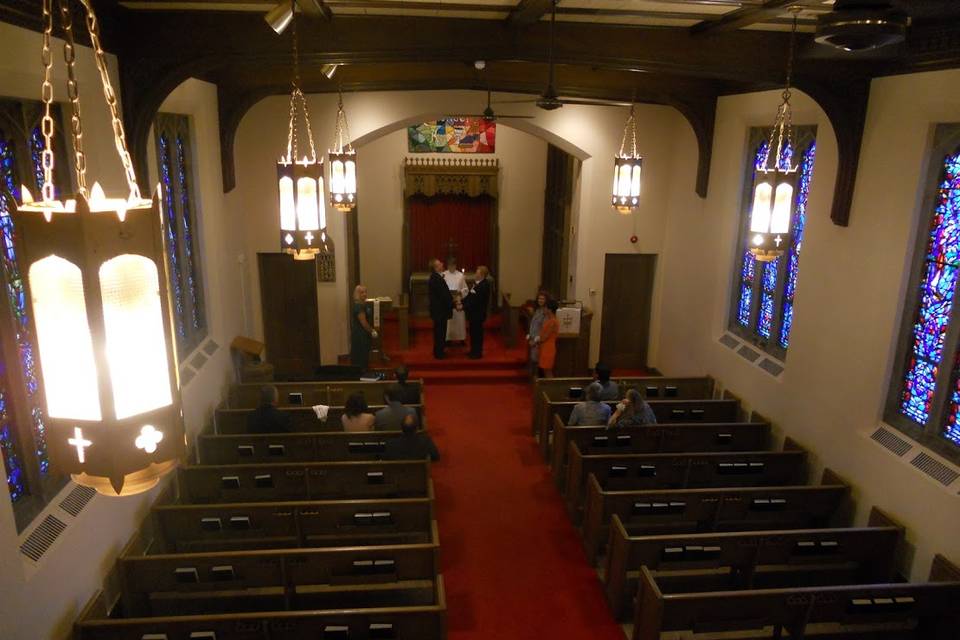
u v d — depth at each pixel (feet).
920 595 16.40
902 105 19.94
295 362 38.06
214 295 29.60
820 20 13.47
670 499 20.61
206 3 18.85
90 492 17.28
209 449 23.82
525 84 32.40
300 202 15.49
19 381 15.31
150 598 18.89
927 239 19.70
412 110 34.78
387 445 22.95
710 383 31.09
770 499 21.16
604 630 18.57
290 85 30.94
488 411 33.94
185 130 27.48
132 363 5.83
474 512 24.50
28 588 14.07
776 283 27.68
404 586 19.97
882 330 20.84
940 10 16.22
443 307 38.17
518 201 47.06
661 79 31.53
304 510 19.43
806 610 16.08
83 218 5.34
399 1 19.21
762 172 18.52
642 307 39.45
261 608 18.89
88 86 17.84
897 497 19.71
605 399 27.37
